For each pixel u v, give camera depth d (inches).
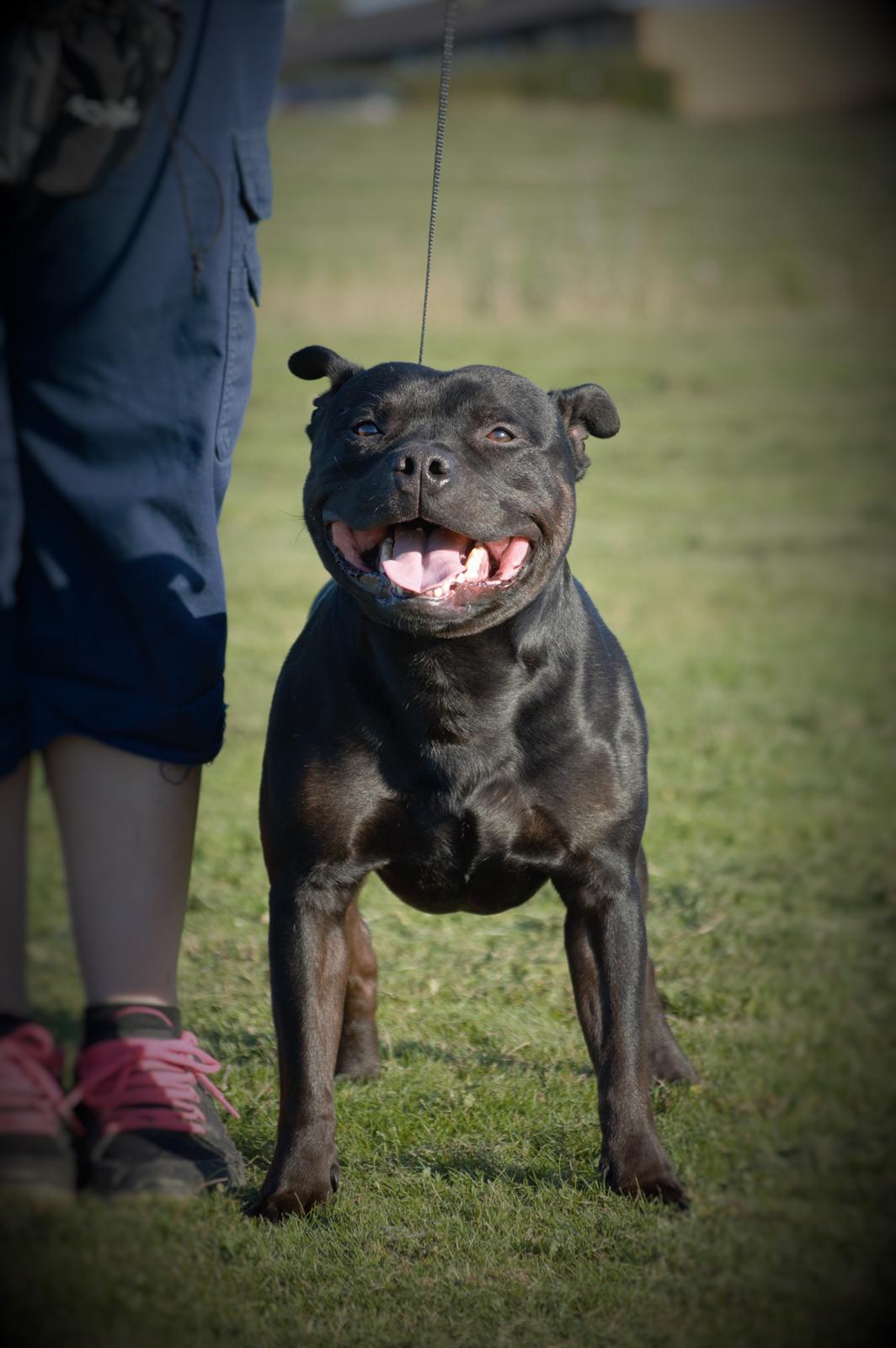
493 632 193.8
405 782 199.5
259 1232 174.4
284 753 202.2
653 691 469.4
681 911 312.2
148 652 183.5
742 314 1337.4
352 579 193.3
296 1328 157.9
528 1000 267.0
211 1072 192.1
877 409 1020.5
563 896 207.6
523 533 196.4
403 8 4835.1
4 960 177.2
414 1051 243.4
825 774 404.2
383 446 200.5
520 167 2460.6
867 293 1419.8
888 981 284.5
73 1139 179.2
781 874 337.4
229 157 190.7
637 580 617.6
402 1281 169.3
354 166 2517.2
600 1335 160.9
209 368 187.8
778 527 732.0
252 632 509.7
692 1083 235.3
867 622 570.6
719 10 3582.7
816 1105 232.2
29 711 180.1
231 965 278.5
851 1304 170.1
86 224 178.7
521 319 1258.6
